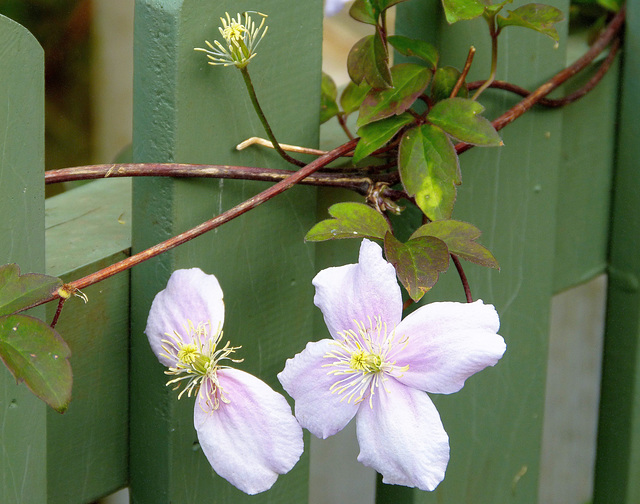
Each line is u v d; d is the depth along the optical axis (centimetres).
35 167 52
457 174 56
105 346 57
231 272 57
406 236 62
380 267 53
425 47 59
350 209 55
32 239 52
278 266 59
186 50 54
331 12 66
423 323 52
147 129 55
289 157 57
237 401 53
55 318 52
